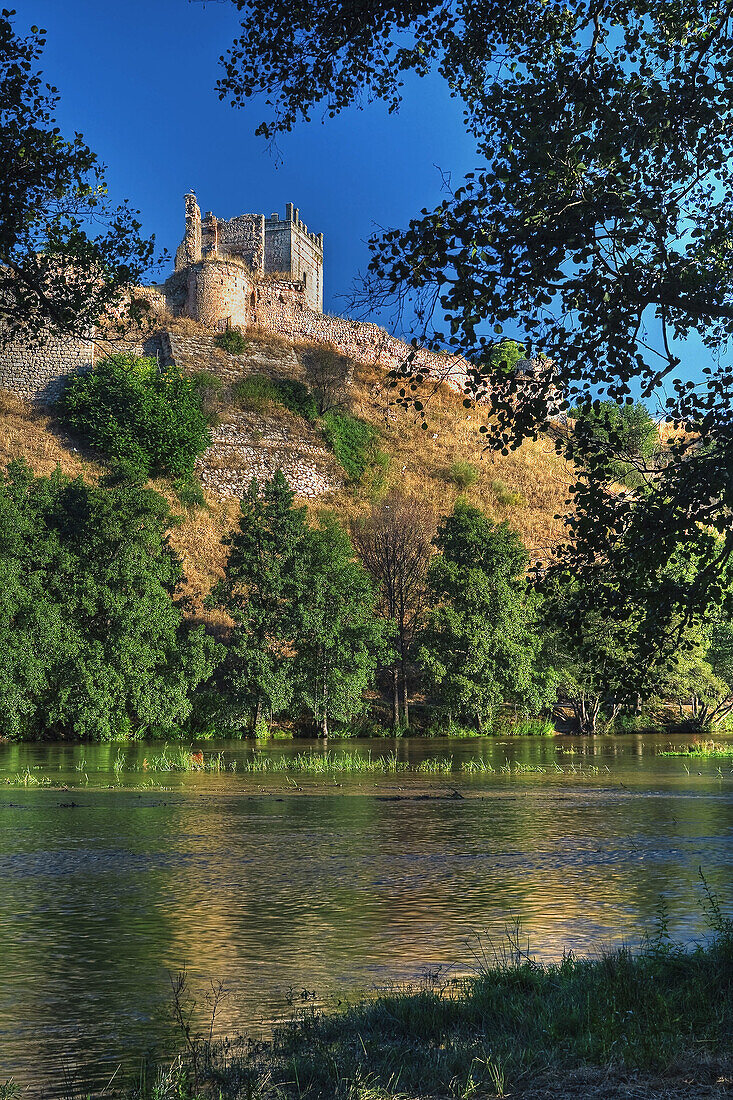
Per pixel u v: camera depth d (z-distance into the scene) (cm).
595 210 905
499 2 1116
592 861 1908
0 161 1128
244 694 5200
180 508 6900
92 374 7169
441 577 5672
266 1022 954
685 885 1661
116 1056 866
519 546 5784
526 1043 778
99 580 5075
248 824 2434
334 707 5294
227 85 1203
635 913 1443
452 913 1462
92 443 6925
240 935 1342
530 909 1482
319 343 9000
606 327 927
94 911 1502
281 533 5462
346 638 5391
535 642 5669
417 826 2406
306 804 2822
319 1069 737
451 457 8606
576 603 1080
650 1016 799
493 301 940
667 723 6150
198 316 8462
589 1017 806
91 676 4788
